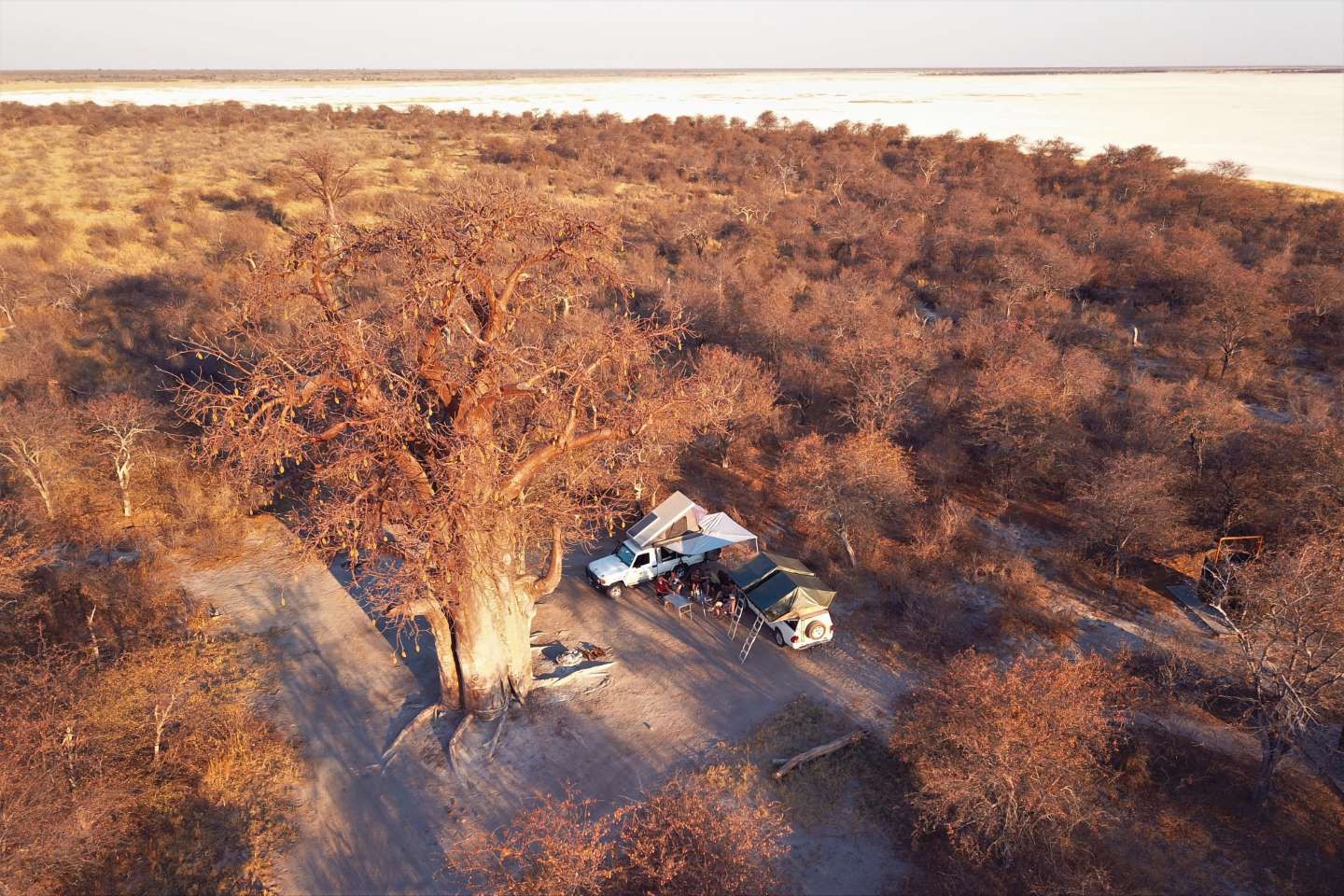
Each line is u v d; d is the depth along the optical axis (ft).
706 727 69.31
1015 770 52.01
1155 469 89.71
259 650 78.64
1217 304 148.36
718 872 45.70
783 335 143.13
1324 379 146.41
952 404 120.47
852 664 77.56
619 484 99.55
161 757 63.05
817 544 97.09
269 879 54.70
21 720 53.88
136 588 85.61
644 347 68.80
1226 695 68.69
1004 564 90.63
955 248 219.61
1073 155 393.91
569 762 65.57
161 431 115.44
